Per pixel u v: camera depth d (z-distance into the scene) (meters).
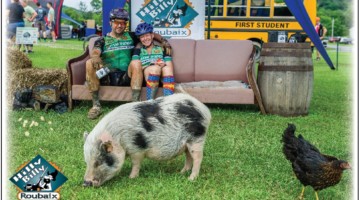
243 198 4.73
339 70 16.50
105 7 10.31
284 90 8.41
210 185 5.06
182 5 10.84
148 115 4.91
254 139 6.90
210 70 9.09
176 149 5.00
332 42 34.19
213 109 8.98
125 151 4.91
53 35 25.66
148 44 8.49
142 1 10.88
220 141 6.76
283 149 4.91
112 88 8.48
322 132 7.45
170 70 8.41
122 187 4.94
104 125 4.79
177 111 5.00
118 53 8.57
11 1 14.70
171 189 4.88
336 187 5.09
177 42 9.25
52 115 8.19
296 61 8.40
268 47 8.51
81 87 8.49
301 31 15.93
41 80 8.92
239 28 16.27
